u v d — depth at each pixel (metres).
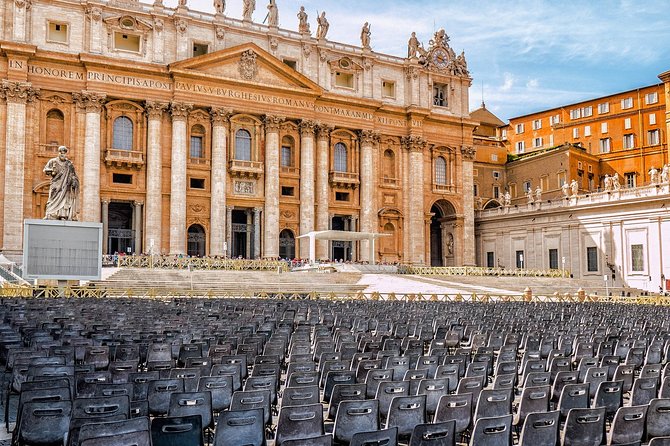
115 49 62.22
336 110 73.12
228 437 8.70
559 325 24.39
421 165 77.31
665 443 7.34
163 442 8.16
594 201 69.44
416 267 69.88
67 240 37.47
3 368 15.91
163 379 11.05
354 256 73.81
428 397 11.46
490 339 20.00
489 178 92.69
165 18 64.69
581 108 92.75
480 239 85.06
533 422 8.88
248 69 67.25
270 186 68.12
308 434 9.27
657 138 84.00
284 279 54.56
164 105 63.78
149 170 62.94
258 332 19.94
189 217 64.94
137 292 41.81
